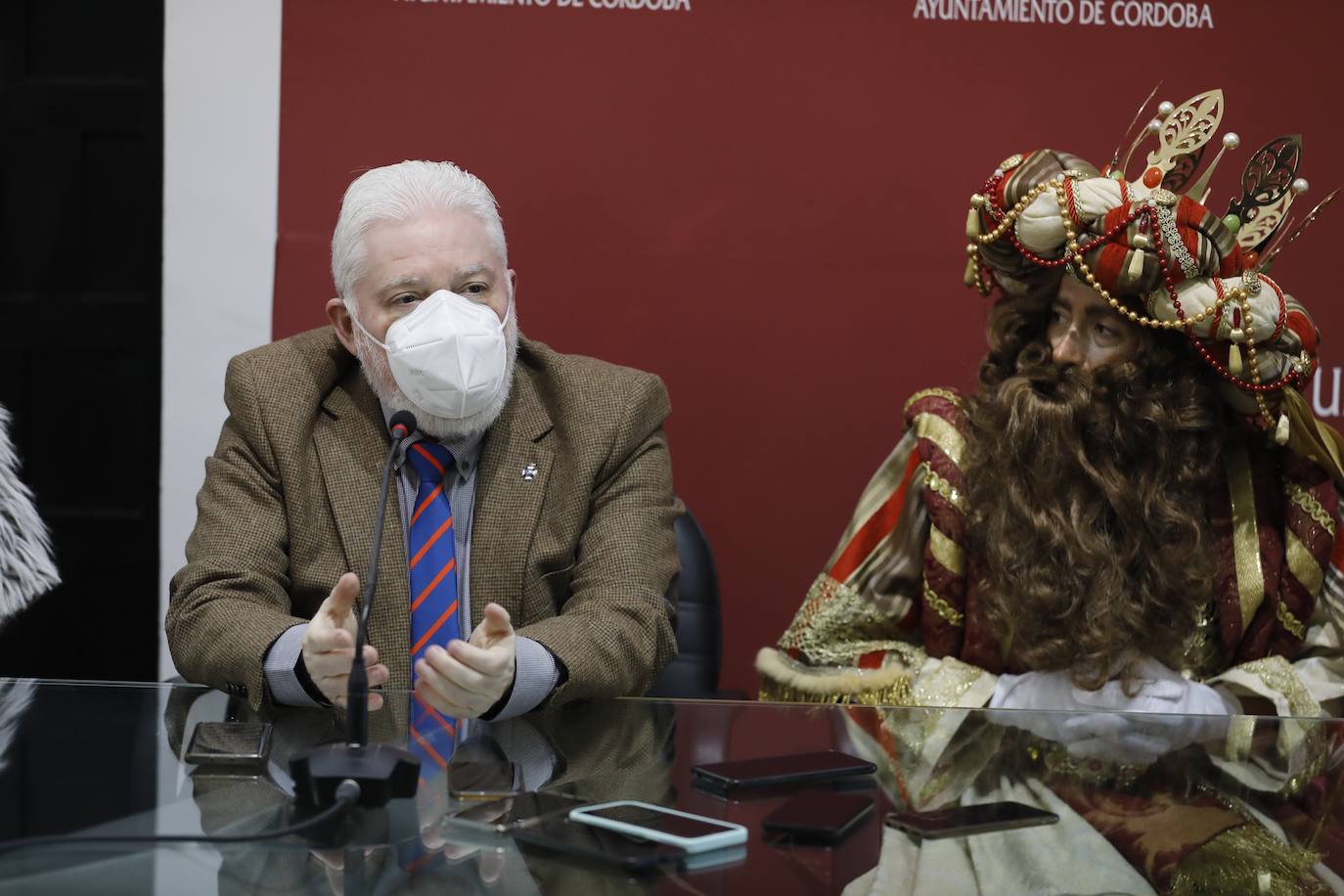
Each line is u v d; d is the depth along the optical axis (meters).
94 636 2.66
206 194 2.58
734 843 0.92
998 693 1.86
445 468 1.84
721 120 2.59
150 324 2.63
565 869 0.87
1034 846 0.93
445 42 2.56
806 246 2.61
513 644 1.35
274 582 1.73
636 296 2.61
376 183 1.77
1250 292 1.78
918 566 2.01
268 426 1.81
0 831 0.92
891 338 2.63
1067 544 1.82
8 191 2.63
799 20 2.58
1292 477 1.94
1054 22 2.58
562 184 2.59
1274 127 2.60
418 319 1.70
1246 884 0.87
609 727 1.28
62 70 2.61
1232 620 1.89
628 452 1.88
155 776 1.06
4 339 2.65
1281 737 1.26
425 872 0.85
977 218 1.93
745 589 2.66
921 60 2.58
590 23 2.57
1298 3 2.58
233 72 2.56
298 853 0.89
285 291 2.58
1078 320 1.89
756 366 2.63
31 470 2.65
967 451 1.98
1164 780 1.10
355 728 1.05
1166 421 1.84
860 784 1.08
